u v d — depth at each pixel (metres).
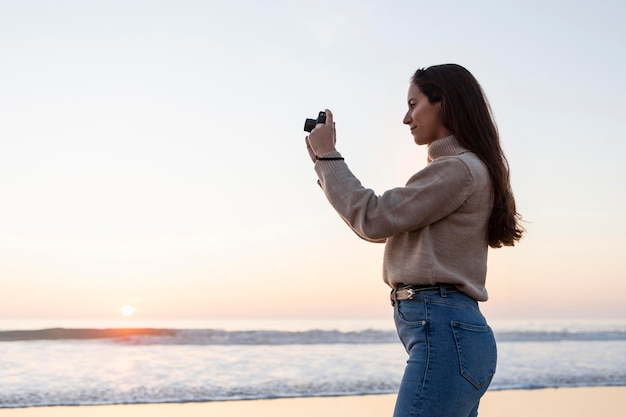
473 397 2.09
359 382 8.80
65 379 8.79
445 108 2.22
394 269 2.19
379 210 2.10
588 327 23.20
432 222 2.12
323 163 2.22
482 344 2.10
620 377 9.79
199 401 7.30
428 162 2.33
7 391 7.84
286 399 7.47
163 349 12.51
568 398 7.82
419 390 2.05
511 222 2.22
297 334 14.98
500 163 2.21
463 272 2.13
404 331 2.15
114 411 6.69
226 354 11.95
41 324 23.45
